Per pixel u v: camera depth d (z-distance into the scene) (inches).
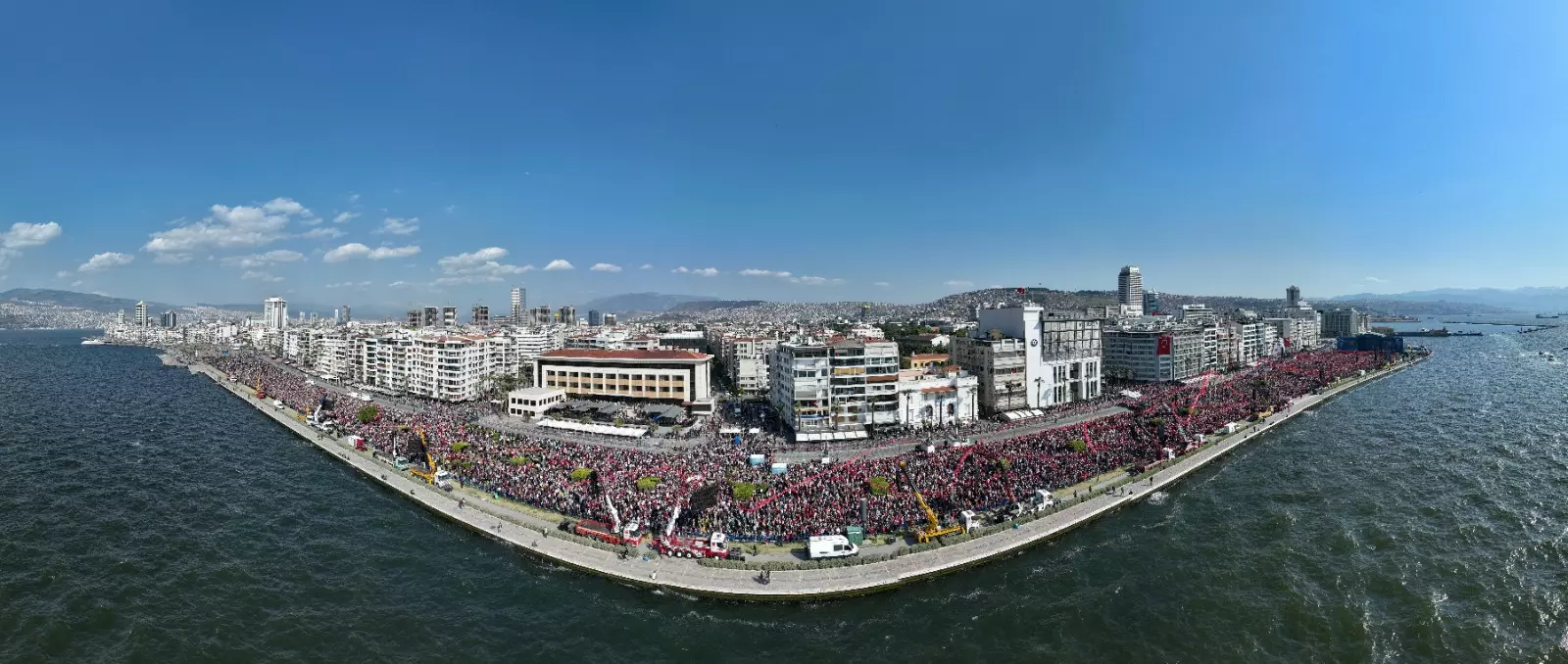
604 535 4333.2
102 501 5182.1
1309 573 4001.0
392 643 3383.4
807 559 4057.6
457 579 4020.7
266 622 3533.5
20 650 3203.7
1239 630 3452.3
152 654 3221.0
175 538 4520.2
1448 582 3838.6
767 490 4813.0
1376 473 5831.7
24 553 4197.8
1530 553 4141.2
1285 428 7775.6
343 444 6929.1
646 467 5457.7
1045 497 4736.7
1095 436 6363.2
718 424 7815.0
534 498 5002.5
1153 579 3981.3
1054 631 3486.7
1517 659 3144.7
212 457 6648.6
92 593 3752.5
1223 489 5497.1
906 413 7396.7
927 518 4461.1
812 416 7047.2
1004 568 4121.6
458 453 6053.2
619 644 3393.2
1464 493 5241.1
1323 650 3277.6
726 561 4003.4
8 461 6264.8
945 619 3604.8
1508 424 7746.1
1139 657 3257.9
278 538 4579.2
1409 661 3176.7
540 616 3636.8
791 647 3371.1
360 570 4121.6
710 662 3260.3
